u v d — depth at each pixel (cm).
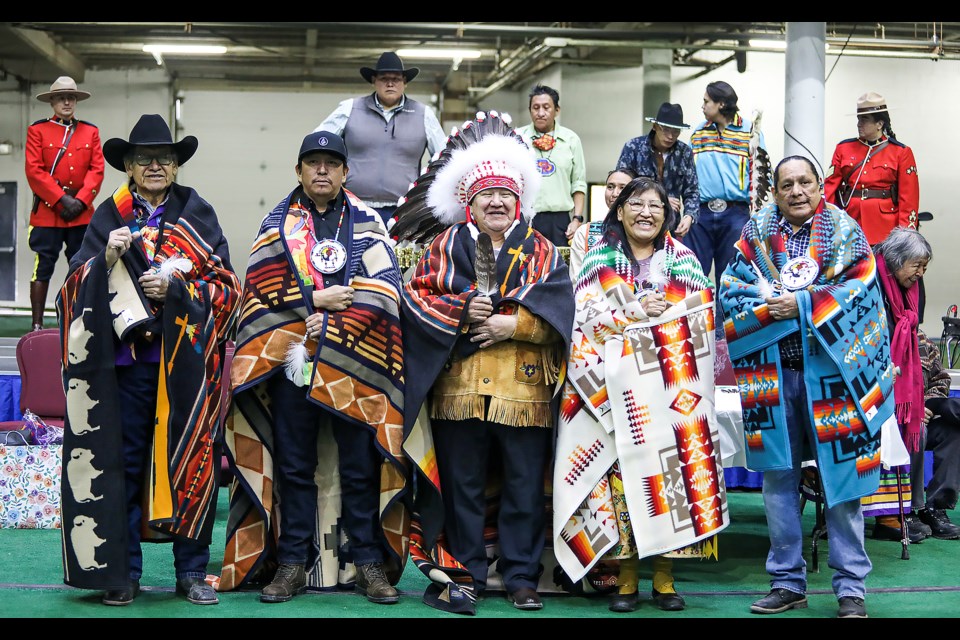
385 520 366
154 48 1416
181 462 332
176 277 335
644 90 1388
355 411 349
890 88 1363
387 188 559
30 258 1384
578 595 374
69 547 328
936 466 520
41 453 483
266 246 362
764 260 361
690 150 591
